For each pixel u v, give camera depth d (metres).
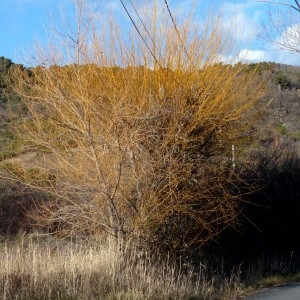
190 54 13.16
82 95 12.44
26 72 13.19
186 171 12.66
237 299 11.88
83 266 11.20
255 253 16.55
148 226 12.59
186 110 12.88
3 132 14.49
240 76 13.68
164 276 11.75
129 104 12.63
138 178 12.56
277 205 17.55
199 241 13.32
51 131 13.08
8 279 10.22
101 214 12.78
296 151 21.36
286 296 12.06
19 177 13.51
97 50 12.98
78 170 12.77
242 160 15.89
